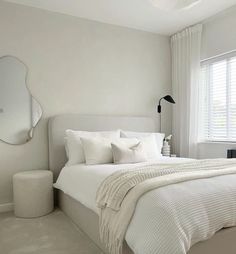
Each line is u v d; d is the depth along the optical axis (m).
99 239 2.04
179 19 3.72
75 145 3.07
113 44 3.87
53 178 3.26
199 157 3.94
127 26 3.95
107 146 2.99
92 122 3.55
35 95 3.30
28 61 3.26
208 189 1.64
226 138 3.63
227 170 1.96
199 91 3.87
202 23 3.86
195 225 1.45
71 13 3.48
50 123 3.30
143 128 3.96
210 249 1.53
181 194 1.56
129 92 4.00
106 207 1.83
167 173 1.92
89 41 3.68
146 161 2.95
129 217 1.55
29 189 2.82
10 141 3.14
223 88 3.68
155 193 1.56
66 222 2.68
